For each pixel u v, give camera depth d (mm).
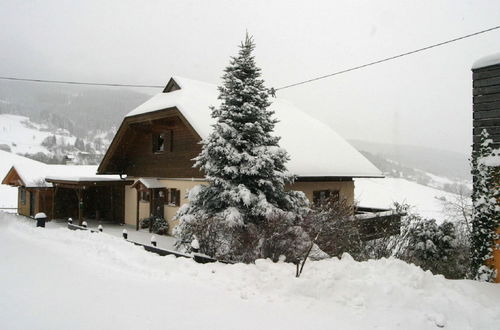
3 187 39531
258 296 5980
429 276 6391
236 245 9156
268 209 10133
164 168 18359
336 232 10195
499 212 7625
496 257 7688
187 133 16953
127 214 21031
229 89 12094
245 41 12133
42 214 14352
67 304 5562
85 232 12469
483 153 7918
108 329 4754
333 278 6191
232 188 11078
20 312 5266
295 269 6789
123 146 20891
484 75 8031
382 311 5441
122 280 6773
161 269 7691
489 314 5266
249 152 11688
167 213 18031
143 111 17781
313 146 19578
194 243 8961
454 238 13242
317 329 4895
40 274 7141
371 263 7012
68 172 25031
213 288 6328
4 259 8336
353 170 19047
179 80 20141
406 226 13289
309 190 17641
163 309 5398
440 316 5172
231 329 4820
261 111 11781
